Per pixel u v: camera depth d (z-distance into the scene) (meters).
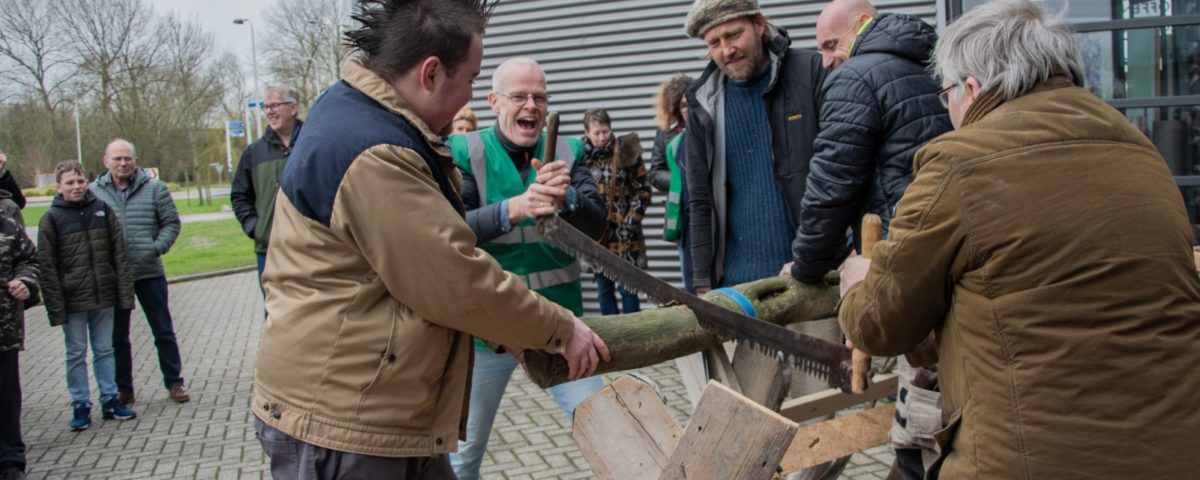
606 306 6.41
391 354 1.80
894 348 1.89
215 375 6.90
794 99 3.22
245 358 7.50
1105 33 4.96
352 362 1.79
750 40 3.18
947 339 1.78
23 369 7.52
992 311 1.63
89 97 30.03
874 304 1.83
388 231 1.74
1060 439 1.56
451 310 1.78
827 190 2.65
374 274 1.82
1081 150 1.62
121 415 5.69
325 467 1.81
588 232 3.13
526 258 3.07
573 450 4.66
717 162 3.44
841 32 3.08
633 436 2.34
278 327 1.85
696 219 3.52
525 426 5.06
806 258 2.70
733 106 3.39
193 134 31.50
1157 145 4.96
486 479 4.30
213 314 10.23
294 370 1.82
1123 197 1.59
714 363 2.57
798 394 3.30
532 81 3.03
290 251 1.86
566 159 3.18
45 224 5.40
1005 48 1.73
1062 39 1.74
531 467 4.44
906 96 2.62
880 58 2.67
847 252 3.02
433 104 1.92
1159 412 1.53
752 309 2.58
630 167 6.12
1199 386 1.54
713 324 2.43
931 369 2.38
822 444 2.67
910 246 1.72
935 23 6.10
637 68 6.95
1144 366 1.54
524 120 3.05
